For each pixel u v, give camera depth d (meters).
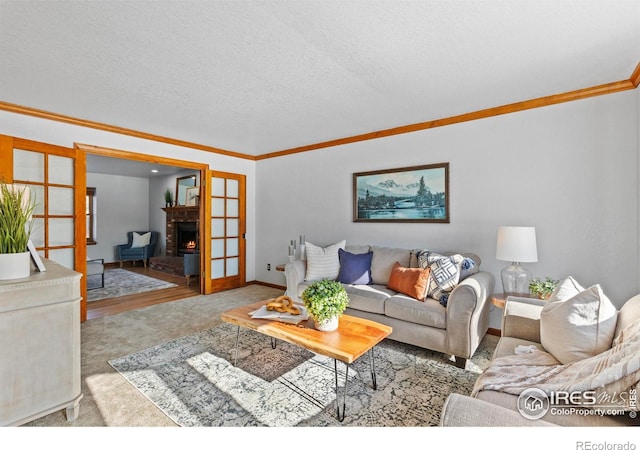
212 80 2.47
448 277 2.65
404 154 3.69
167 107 3.07
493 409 0.89
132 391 2.04
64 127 3.36
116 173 7.66
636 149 2.45
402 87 2.60
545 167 2.83
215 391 2.04
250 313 2.41
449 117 3.34
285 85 2.56
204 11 1.64
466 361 2.42
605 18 1.69
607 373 1.02
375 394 2.01
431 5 1.59
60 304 1.69
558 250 2.78
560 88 2.63
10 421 1.52
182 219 7.35
